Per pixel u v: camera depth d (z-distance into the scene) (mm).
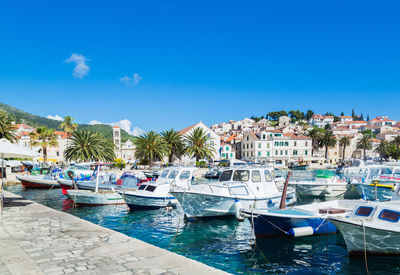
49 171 36531
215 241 13320
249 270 9914
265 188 18891
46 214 12703
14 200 16922
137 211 20484
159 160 66438
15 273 6125
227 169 19500
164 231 15219
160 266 6508
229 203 17125
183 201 17281
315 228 12906
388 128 148625
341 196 27406
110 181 28891
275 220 12578
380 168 27297
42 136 62969
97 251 7609
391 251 10008
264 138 86062
